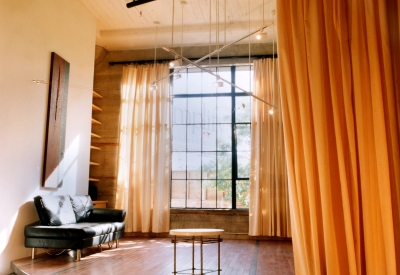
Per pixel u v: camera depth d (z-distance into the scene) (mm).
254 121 8469
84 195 7012
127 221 8609
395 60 2361
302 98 2531
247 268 4926
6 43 5078
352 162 2375
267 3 7164
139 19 7977
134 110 8969
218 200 8773
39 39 5855
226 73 9117
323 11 2586
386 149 2271
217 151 8914
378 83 2328
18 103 5289
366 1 2428
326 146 2428
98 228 5797
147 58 9297
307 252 2447
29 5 5613
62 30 6562
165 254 6062
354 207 2367
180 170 8945
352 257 2295
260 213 8148
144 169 8664
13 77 5199
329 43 2520
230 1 7125
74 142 6941
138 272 4574
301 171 2537
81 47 7250
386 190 2232
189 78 9203
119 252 6227
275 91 8430
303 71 2555
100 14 7746
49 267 4809
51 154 6035
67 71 6586
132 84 9117
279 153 8219
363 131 2373
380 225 2295
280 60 2660
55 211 5727
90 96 7582
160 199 8562
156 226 8445
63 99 6453
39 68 5836
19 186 5281
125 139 8969
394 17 2402
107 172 8922
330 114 2510
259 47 8859
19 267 4758
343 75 2455
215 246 7129
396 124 2297
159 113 8875
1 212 4895
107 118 9102
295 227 2561
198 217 8633
